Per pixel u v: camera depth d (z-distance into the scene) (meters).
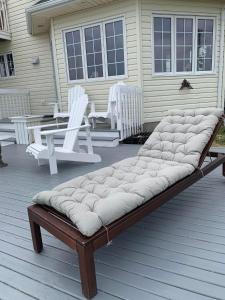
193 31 6.27
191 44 6.36
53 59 7.41
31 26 7.27
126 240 1.96
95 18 6.21
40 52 8.20
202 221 2.17
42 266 1.72
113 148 5.12
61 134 6.21
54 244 1.97
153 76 6.13
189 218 2.24
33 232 1.83
